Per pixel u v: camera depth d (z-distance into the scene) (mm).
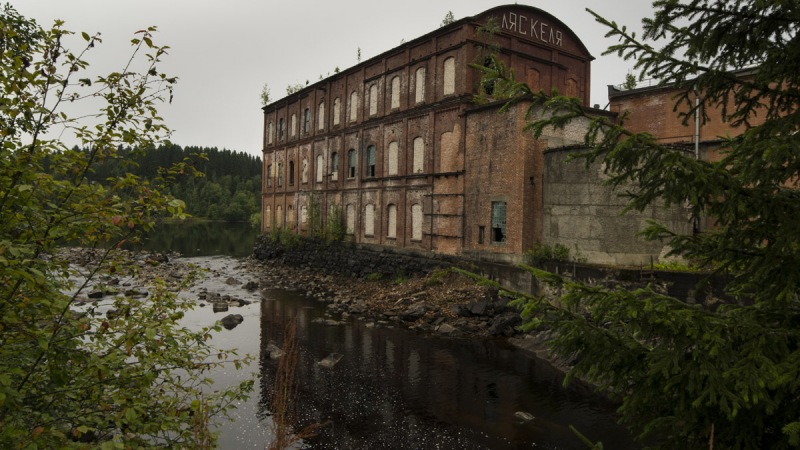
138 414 4387
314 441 9461
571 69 27000
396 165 27797
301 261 36312
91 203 4207
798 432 3135
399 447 9258
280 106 42312
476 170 22422
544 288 18047
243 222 128250
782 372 3273
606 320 4477
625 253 16891
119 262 4449
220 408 5684
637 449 8945
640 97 22547
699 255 4250
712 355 3527
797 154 3242
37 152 4039
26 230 3879
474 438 9602
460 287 20969
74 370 4500
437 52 24641
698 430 3818
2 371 3584
